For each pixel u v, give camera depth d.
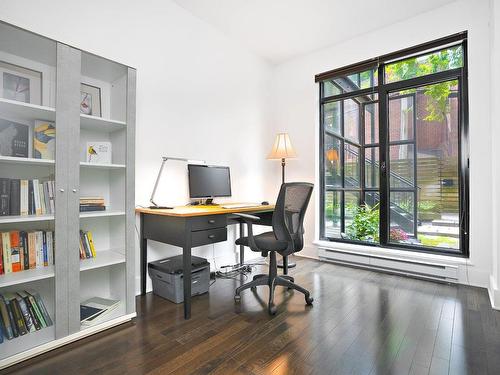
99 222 2.07
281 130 3.81
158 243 2.46
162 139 2.50
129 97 1.88
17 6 1.72
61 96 1.54
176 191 2.60
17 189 1.54
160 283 2.22
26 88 1.71
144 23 2.37
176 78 2.62
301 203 2.18
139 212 2.26
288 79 3.75
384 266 2.83
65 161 1.56
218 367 1.33
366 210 3.25
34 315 1.56
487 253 2.37
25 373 1.29
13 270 1.53
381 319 1.82
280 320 1.81
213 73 3.00
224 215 2.08
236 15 2.79
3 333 1.46
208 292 2.34
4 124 1.56
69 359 1.40
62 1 1.90
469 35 2.46
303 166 3.60
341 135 3.45
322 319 1.82
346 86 3.38
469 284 2.44
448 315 1.87
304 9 2.70
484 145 2.38
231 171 3.23
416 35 2.77
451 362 1.36
